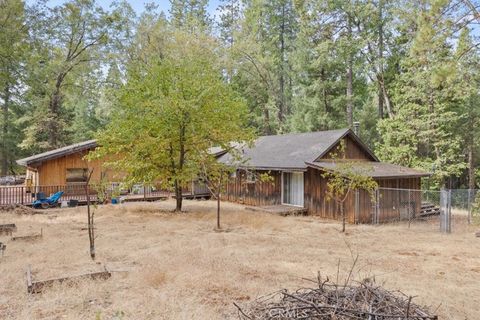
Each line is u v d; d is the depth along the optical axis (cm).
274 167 1661
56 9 2620
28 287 582
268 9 3447
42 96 2908
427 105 2280
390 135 2420
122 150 1505
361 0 2645
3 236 1020
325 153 1612
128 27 3044
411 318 394
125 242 953
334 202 1503
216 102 1477
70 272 678
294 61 3011
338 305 418
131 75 1516
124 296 566
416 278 685
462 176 2884
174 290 592
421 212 1711
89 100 3362
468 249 943
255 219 1352
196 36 3138
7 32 1869
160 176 1538
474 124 2455
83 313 500
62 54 2792
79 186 1933
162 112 1391
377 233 1188
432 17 1431
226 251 863
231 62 3148
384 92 2722
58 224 1227
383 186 1534
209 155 1566
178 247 896
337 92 2977
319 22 2798
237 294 576
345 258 830
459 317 512
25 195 1872
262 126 3400
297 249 910
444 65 1419
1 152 3219
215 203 1939
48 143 2873
